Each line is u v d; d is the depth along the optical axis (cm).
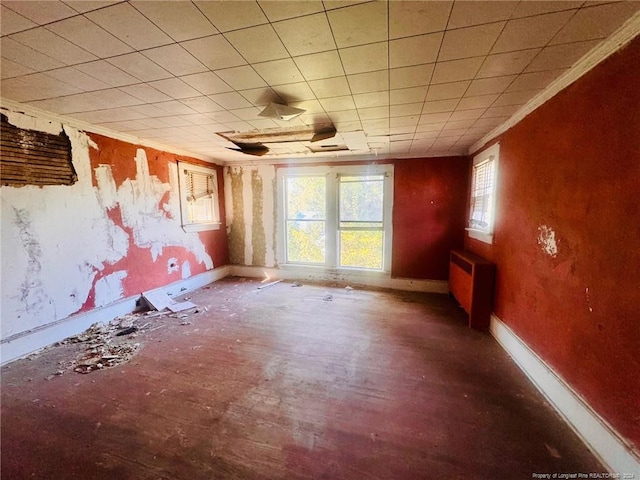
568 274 182
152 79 193
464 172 418
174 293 421
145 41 149
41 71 181
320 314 356
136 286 366
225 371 234
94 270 313
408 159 440
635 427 133
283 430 172
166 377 225
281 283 495
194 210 466
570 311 179
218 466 148
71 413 185
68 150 283
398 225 455
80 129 293
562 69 176
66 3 119
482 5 121
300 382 219
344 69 177
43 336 267
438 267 444
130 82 198
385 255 466
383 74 183
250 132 324
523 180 243
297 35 143
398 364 244
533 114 226
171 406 192
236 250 542
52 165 271
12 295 245
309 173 489
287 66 174
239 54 161
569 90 182
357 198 477
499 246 292
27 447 158
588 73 164
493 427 173
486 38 145
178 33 141
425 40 147
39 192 262
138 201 363
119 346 273
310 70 179
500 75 184
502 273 284
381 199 466
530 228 230
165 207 404
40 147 261
